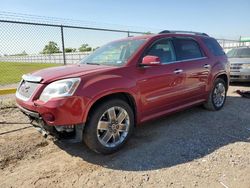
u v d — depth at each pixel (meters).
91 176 3.04
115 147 3.62
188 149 3.71
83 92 3.21
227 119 5.14
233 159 3.37
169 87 4.37
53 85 3.21
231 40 19.38
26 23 6.79
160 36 4.50
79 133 3.27
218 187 2.74
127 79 3.69
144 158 3.46
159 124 4.84
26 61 21.50
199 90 5.15
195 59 5.04
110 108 3.51
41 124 3.33
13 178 3.01
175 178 2.95
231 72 9.13
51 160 3.45
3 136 4.26
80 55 14.73
